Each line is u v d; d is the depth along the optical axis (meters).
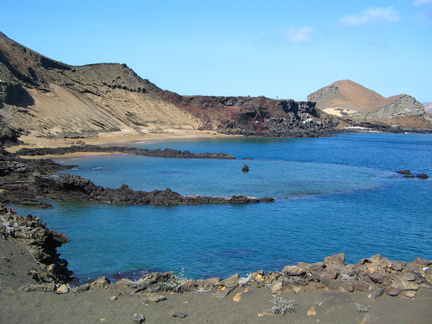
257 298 20.56
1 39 146.62
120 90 187.75
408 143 181.12
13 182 55.41
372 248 35.06
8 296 20.12
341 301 19.81
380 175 78.38
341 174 78.75
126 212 46.19
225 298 20.67
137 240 36.31
